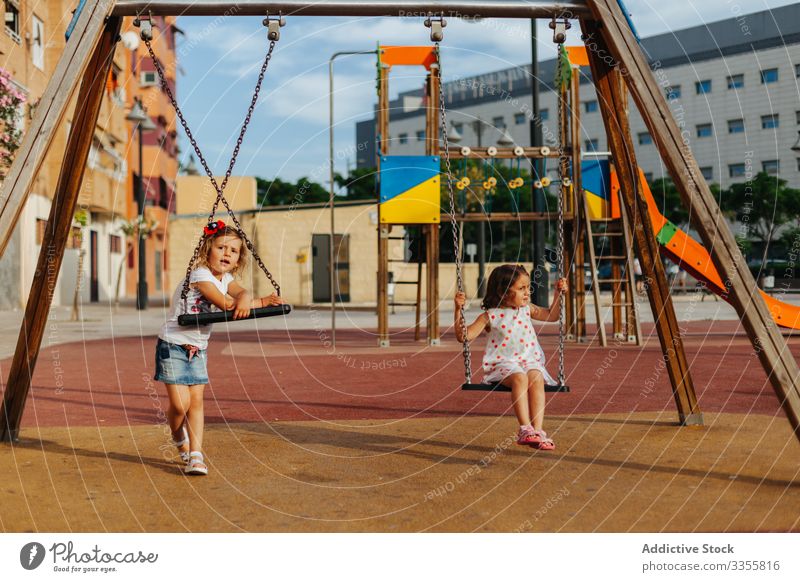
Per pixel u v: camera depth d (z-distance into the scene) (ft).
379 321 46.78
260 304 16.21
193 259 15.97
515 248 135.33
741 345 42.96
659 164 198.59
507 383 17.93
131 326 66.95
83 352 43.39
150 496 13.70
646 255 19.62
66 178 18.29
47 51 89.71
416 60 46.03
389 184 45.93
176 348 15.67
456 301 18.66
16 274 85.30
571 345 44.47
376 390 28.04
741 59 188.75
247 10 17.83
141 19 17.70
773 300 44.01
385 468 15.66
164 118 164.14
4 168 43.50
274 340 53.36
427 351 43.21
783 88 182.60
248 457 16.79
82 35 16.60
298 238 118.32
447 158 20.43
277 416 22.44
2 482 14.66
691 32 199.41
